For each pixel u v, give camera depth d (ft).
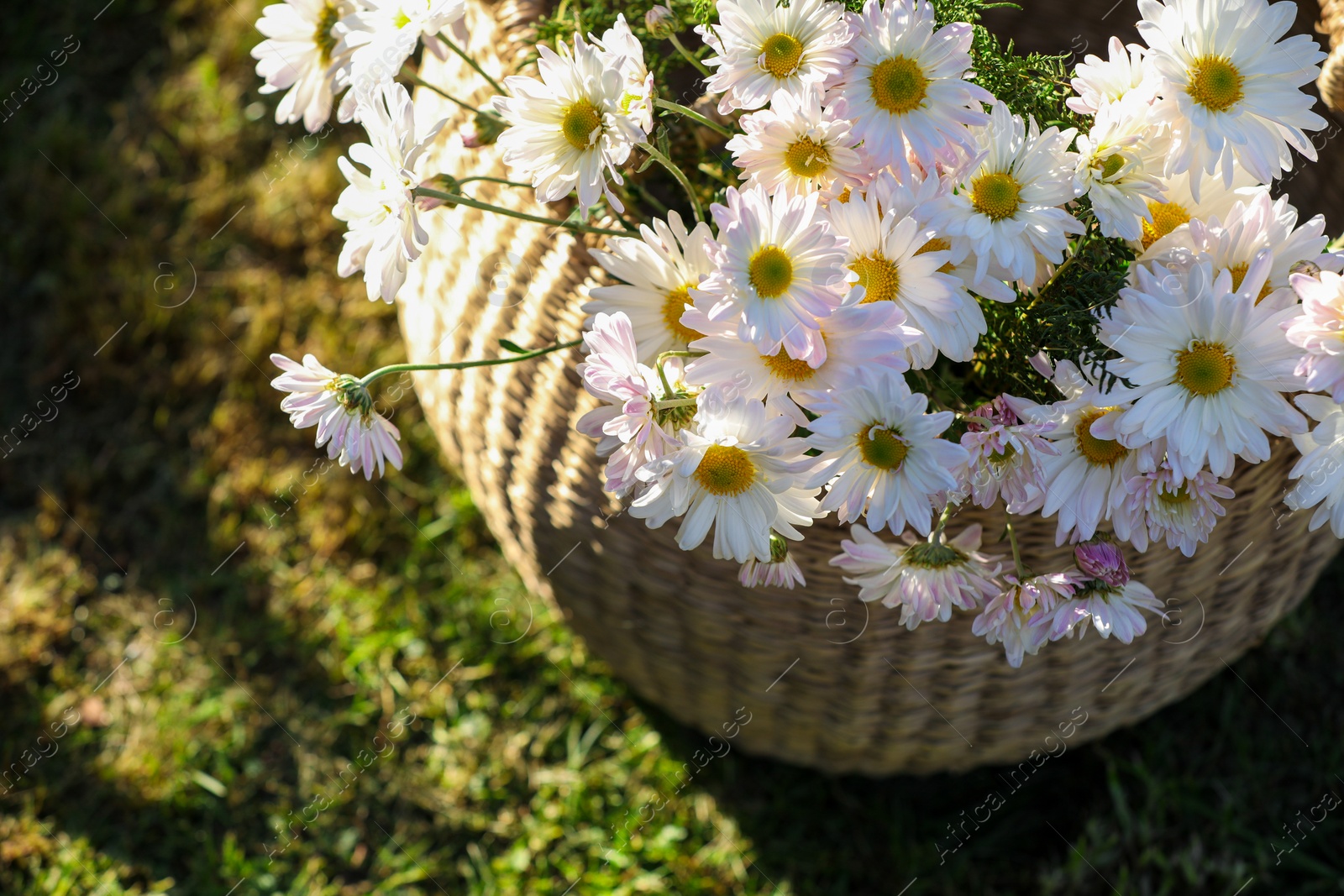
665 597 3.53
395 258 3.10
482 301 3.53
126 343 5.37
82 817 4.49
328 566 4.96
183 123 5.88
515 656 4.78
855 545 3.17
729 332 2.97
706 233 3.06
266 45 3.30
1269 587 3.64
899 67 2.99
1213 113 3.03
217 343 5.39
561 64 3.01
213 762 4.60
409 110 3.05
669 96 3.43
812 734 3.87
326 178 5.73
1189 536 3.09
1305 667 4.61
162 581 4.95
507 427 3.52
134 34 6.10
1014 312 3.13
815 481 2.98
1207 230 3.01
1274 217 3.00
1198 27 3.01
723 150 3.32
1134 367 2.98
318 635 4.82
